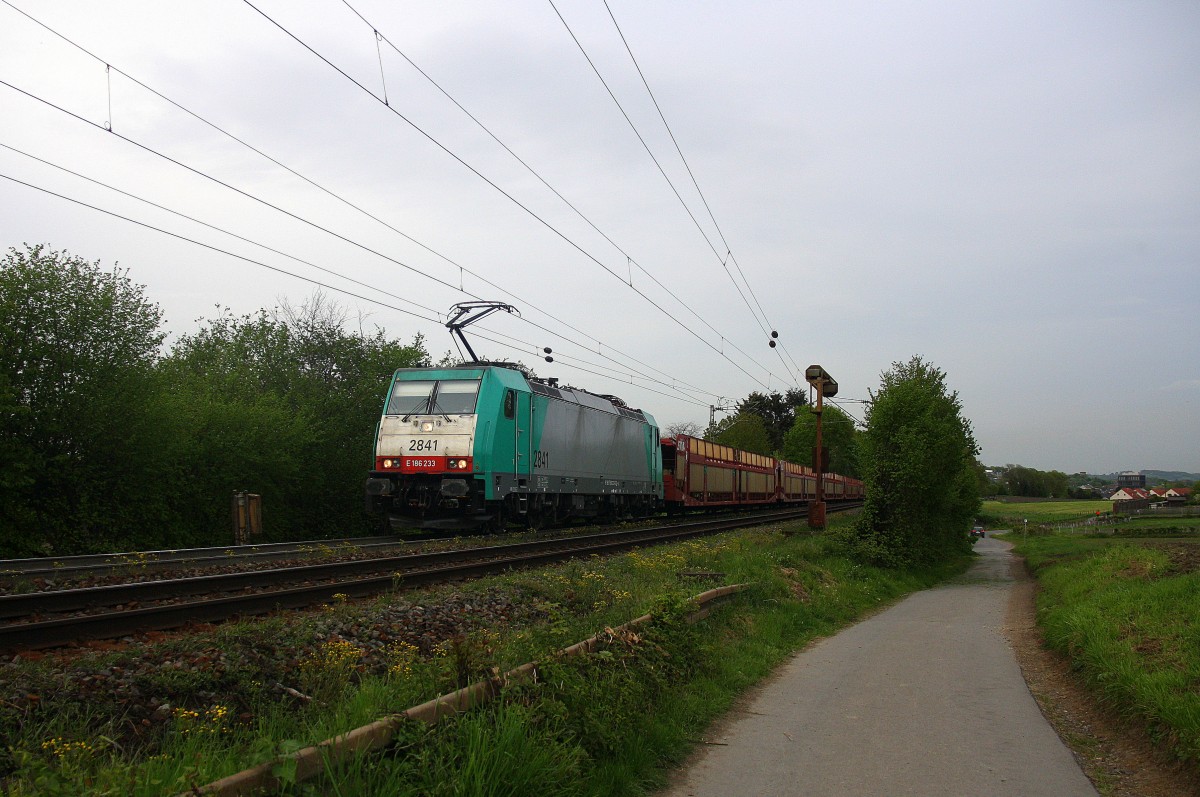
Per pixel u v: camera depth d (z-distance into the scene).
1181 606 9.68
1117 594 11.62
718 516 41.69
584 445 26.53
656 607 8.38
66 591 9.62
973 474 29.44
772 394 91.19
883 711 7.25
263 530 23.59
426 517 21.09
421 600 10.16
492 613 10.21
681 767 5.73
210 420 22.44
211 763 4.14
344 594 10.90
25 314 18.02
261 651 7.10
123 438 19.31
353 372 30.28
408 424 20.88
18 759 4.48
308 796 3.68
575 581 12.49
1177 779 5.53
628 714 5.93
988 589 19.33
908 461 20.34
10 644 7.63
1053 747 6.26
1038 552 30.56
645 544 21.88
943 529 25.55
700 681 7.71
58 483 18.45
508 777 4.41
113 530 19.44
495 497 20.73
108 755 4.89
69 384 18.59
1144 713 6.51
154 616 8.94
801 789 5.28
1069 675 8.86
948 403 26.80
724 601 11.23
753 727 6.72
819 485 26.75
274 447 23.52
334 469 27.08
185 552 15.82
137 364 19.64
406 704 5.20
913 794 5.20
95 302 19.03
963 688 8.22
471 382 21.11
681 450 37.03
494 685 5.29
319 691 6.26
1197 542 29.36
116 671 6.30
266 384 27.72
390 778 4.00
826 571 16.75
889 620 13.50
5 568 12.95
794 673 8.91
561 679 5.62
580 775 4.95
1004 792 5.27
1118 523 57.34
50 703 5.52
